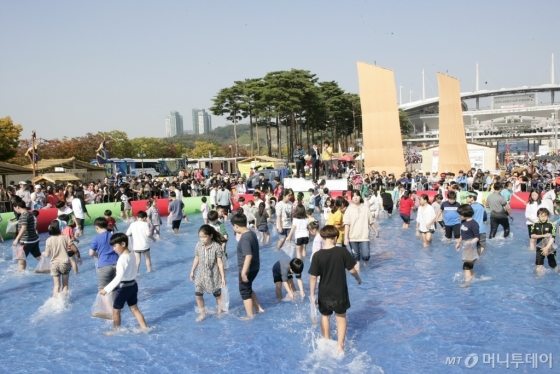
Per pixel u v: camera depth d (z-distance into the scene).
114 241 7.91
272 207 20.23
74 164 42.53
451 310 8.73
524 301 9.09
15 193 21.78
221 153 133.00
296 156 31.08
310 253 14.39
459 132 36.59
